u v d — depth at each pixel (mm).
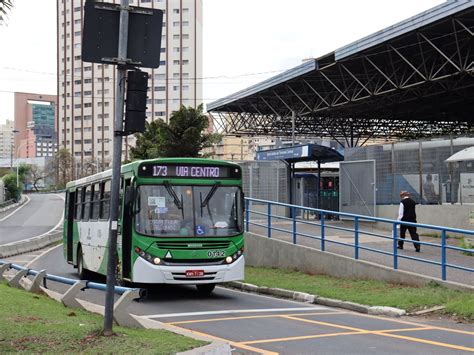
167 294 15375
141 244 13500
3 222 54719
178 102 126375
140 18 7707
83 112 133750
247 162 31141
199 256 13719
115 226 7910
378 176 26797
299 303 13898
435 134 58531
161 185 13898
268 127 51125
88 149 133125
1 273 16375
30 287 13938
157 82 127000
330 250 17922
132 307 13023
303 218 31281
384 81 36656
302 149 26406
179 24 126312
